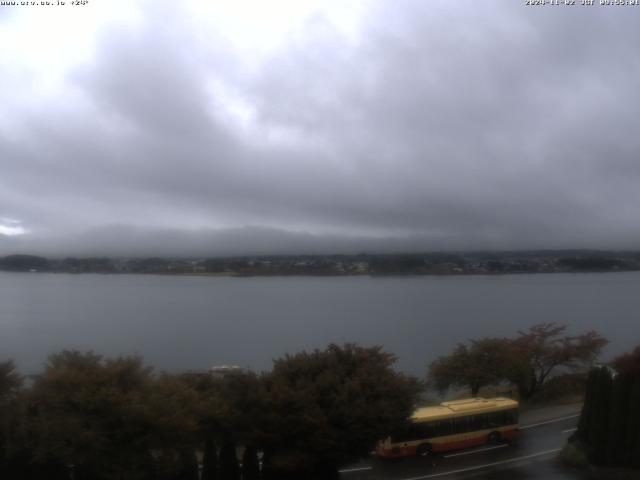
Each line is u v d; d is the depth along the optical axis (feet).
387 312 604.49
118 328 476.13
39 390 79.61
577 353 164.66
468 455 116.37
